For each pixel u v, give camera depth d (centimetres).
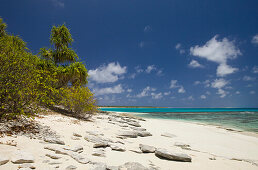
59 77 1800
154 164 498
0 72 592
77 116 1325
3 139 481
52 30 2184
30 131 629
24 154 400
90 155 498
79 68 1944
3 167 325
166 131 1259
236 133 1338
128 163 453
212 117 3262
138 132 1005
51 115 1093
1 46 648
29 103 634
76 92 1314
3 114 616
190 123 1980
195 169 494
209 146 855
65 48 2152
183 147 781
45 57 2052
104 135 840
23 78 641
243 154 743
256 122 2270
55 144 545
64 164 391
